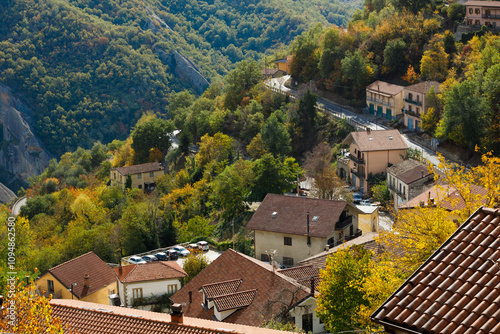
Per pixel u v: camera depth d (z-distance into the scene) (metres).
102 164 183.75
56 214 131.00
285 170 92.56
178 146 161.62
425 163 90.50
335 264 31.73
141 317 27.52
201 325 28.72
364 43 150.88
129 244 88.12
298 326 37.19
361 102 137.25
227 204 92.81
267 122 122.56
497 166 29.56
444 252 15.43
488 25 137.00
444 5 155.50
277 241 68.06
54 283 55.84
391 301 14.49
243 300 40.06
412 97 117.75
